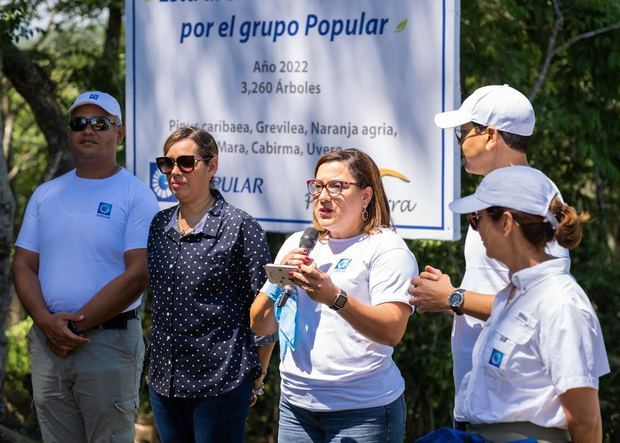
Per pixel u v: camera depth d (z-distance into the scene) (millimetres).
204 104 5398
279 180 5203
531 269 2715
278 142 5195
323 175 3465
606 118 8867
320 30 5051
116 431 4238
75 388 4203
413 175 4840
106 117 4289
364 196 3486
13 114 12453
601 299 8930
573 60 8398
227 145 5332
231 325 3785
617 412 8602
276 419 8945
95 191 4285
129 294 4160
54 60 9133
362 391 3400
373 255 3416
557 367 2615
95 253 4203
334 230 3479
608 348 8773
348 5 4969
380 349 3418
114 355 4195
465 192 8312
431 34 4785
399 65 4859
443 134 4770
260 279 3756
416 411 8797
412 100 4840
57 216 4270
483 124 3520
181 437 3902
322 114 5066
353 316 3225
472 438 2754
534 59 8469
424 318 8430
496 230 2754
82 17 9844
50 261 4250
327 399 3414
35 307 4203
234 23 5293
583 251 8977
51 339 4156
